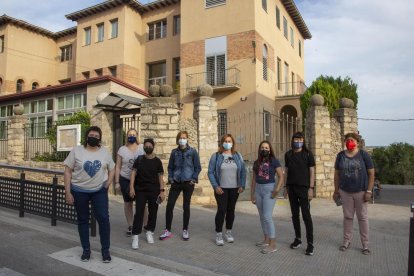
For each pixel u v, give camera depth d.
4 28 27.59
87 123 12.27
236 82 18.95
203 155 9.53
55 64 30.42
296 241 5.55
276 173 5.62
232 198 5.85
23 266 4.65
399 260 5.04
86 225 4.93
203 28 20.25
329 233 6.54
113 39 25.03
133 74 24.98
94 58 25.94
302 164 5.40
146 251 5.34
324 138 10.54
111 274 4.47
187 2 20.92
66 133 11.56
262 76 19.50
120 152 6.23
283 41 23.73
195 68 20.33
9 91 27.12
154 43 25.12
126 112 10.47
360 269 4.66
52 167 11.96
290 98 20.83
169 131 9.53
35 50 29.09
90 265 4.75
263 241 5.81
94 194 4.93
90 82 16.89
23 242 5.72
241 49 19.05
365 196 5.32
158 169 5.75
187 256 5.13
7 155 14.09
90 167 4.82
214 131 9.73
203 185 9.53
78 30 26.98
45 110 18.88
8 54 27.23
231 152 5.95
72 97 17.88
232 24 19.41
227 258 5.07
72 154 4.88
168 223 6.04
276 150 13.86
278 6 23.06
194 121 9.72
